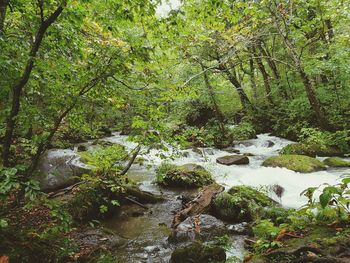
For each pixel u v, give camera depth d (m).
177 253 4.89
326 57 14.93
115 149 8.40
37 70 5.29
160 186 9.79
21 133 7.11
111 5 5.41
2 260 3.57
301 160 10.99
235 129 17.94
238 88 18.95
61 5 4.65
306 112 16.23
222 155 14.47
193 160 13.17
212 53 15.80
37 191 3.63
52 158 8.73
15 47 4.91
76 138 16.09
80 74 5.91
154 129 7.20
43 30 4.76
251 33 14.36
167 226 6.71
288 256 3.66
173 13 6.02
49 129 6.25
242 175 10.60
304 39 15.89
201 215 6.67
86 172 8.39
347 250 3.49
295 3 13.77
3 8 4.82
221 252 4.89
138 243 5.84
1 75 4.70
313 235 4.08
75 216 6.51
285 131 17.14
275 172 10.45
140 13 5.56
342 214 4.32
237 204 6.83
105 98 6.30
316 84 17.94
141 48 5.87
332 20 14.32
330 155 12.64
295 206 7.45
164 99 7.63
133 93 7.11
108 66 5.82
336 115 14.48
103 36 7.16
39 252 4.18
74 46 5.70
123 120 10.70
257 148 15.83
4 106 5.37
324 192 3.90
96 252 5.25
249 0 11.95
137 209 7.60
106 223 6.86
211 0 6.01
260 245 4.50
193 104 19.11
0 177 3.45
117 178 7.74
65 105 5.84
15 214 5.36
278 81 19.64
